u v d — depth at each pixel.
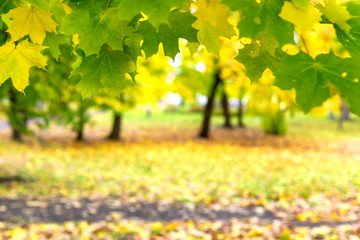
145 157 15.52
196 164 13.77
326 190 8.88
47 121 4.85
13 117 4.69
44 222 6.58
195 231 5.64
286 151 17.27
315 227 5.71
